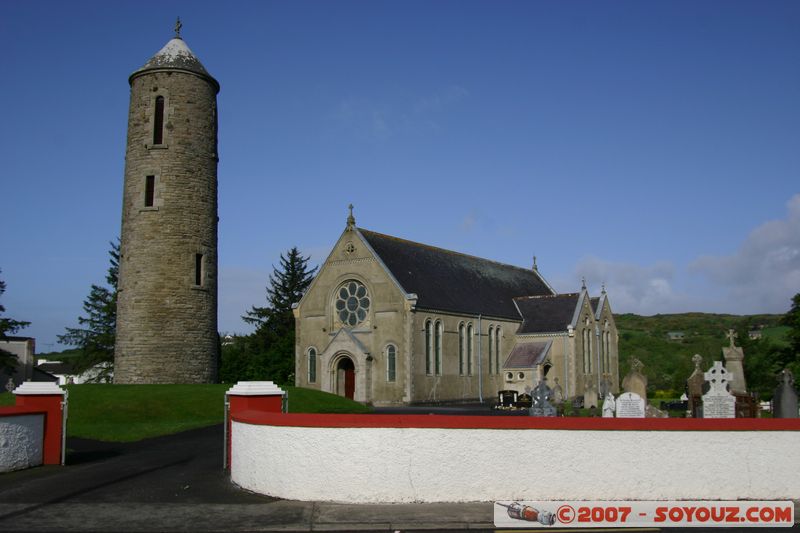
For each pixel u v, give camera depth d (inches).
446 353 2167.8
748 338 2549.2
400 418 588.4
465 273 2556.6
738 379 1327.5
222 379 2918.3
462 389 2223.2
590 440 598.2
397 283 2058.3
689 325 5718.5
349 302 2165.4
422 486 581.0
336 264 2199.8
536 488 588.7
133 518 531.8
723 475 605.0
